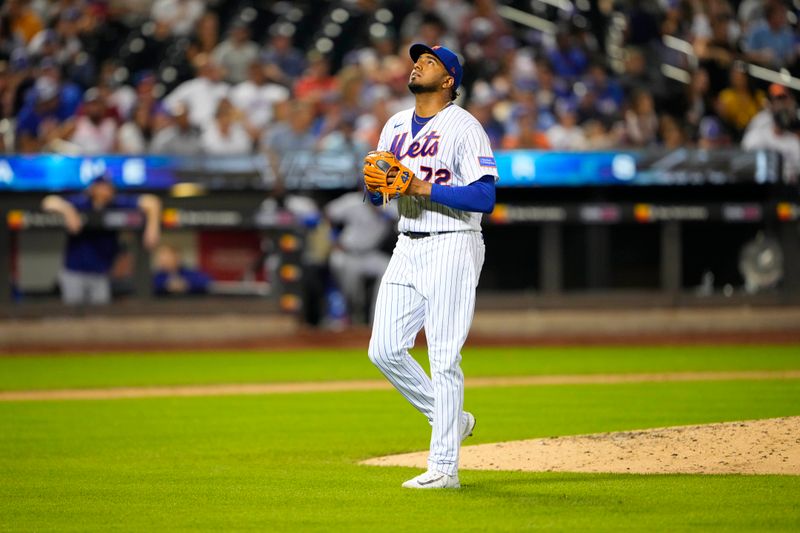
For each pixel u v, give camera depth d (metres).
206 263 63.62
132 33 79.94
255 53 73.19
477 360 56.25
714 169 63.59
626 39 74.94
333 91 69.56
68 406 40.91
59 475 26.34
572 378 48.12
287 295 63.41
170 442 32.22
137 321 62.19
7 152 63.09
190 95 69.19
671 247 64.25
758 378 46.50
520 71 72.31
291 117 65.75
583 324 64.75
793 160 65.69
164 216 61.38
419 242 22.78
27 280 62.28
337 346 62.56
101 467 27.67
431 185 22.06
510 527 19.19
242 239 63.66
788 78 74.31
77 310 61.66
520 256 65.88
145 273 62.16
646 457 26.50
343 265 64.12
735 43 75.00
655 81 73.88
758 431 27.77
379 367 23.42
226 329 63.06
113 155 61.56
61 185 61.06
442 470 23.06
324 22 82.12
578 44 77.00
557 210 63.38
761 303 64.94
